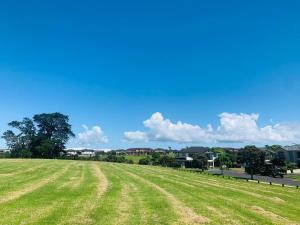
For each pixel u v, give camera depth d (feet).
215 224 66.64
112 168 268.62
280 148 437.99
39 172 192.24
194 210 81.87
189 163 407.44
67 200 89.20
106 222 64.23
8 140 512.22
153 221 67.31
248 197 113.50
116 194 105.91
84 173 200.75
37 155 506.48
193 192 121.08
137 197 101.40
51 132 539.29
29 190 108.27
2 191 103.24
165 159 423.23
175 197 105.09
